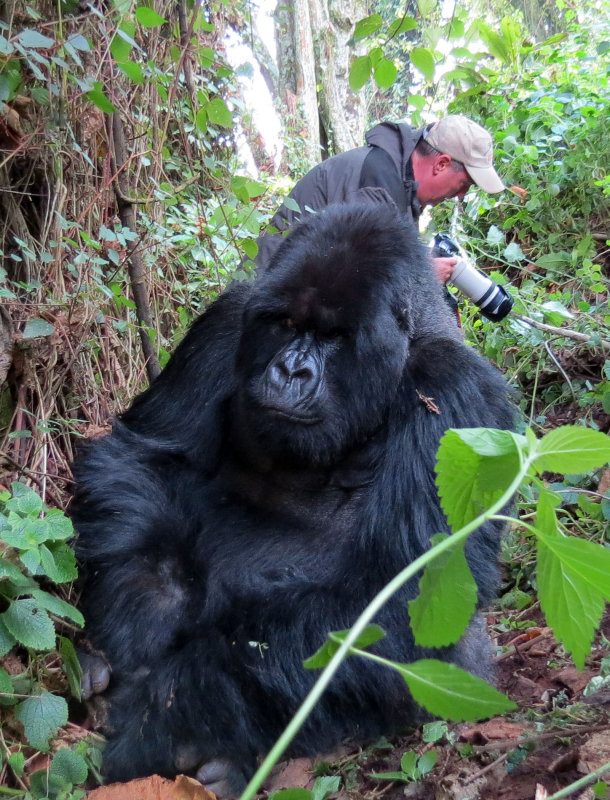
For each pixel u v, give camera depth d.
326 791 0.94
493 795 0.91
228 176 2.16
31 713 0.87
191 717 0.99
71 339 1.29
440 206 3.07
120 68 1.36
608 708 1.05
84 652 1.09
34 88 1.22
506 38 3.25
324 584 1.13
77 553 1.14
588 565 0.56
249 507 1.30
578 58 3.25
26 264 1.25
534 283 2.56
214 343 1.38
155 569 1.15
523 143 2.91
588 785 0.86
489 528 1.19
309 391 1.16
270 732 1.03
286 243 1.26
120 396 1.56
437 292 1.39
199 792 0.90
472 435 0.58
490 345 2.34
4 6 1.17
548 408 2.21
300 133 4.71
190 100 1.80
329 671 0.44
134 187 1.66
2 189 1.18
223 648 1.02
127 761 0.99
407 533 1.13
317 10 4.96
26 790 0.83
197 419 1.36
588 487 1.78
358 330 1.16
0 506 0.98
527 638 1.42
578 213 2.80
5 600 0.92
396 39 4.81
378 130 2.07
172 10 1.76
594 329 2.27
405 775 0.99
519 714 1.11
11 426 1.18
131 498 1.20
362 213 1.25
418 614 0.60
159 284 1.83
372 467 1.28
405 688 1.08
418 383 1.24
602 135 2.67
